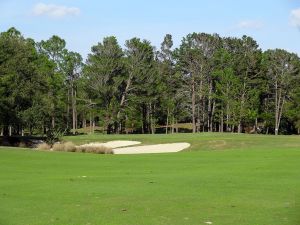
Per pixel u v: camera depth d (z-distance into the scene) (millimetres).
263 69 83812
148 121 91500
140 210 10883
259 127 93438
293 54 85750
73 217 10109
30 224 9453
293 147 38188
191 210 10875
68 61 88375
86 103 83625
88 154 31812
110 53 81250
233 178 16656
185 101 87500
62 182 15828
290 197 12531
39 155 29484
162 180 16281
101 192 13484
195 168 20922
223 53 84375
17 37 61438
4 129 74812
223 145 44750
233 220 9797
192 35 87375
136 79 81500
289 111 84812
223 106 83000
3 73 54375
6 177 17656
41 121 59562
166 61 96250
